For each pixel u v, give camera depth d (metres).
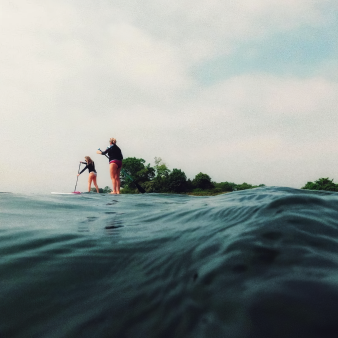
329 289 0.75
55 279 1.03
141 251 1.25
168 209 2.49
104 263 1.16
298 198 1.60
